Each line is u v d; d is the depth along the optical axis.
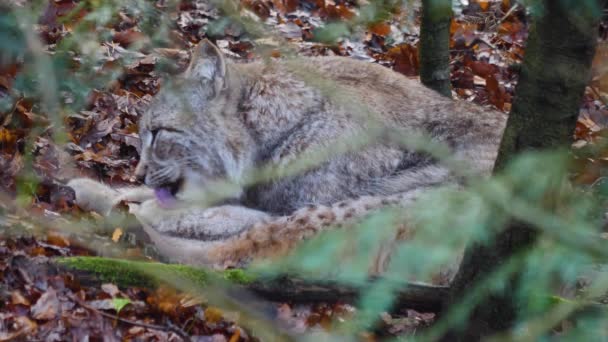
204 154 9.53
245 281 7.64
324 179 9.23
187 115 9.28
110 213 8.98
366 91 9.46
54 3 9.38
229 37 13.01
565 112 5.72
